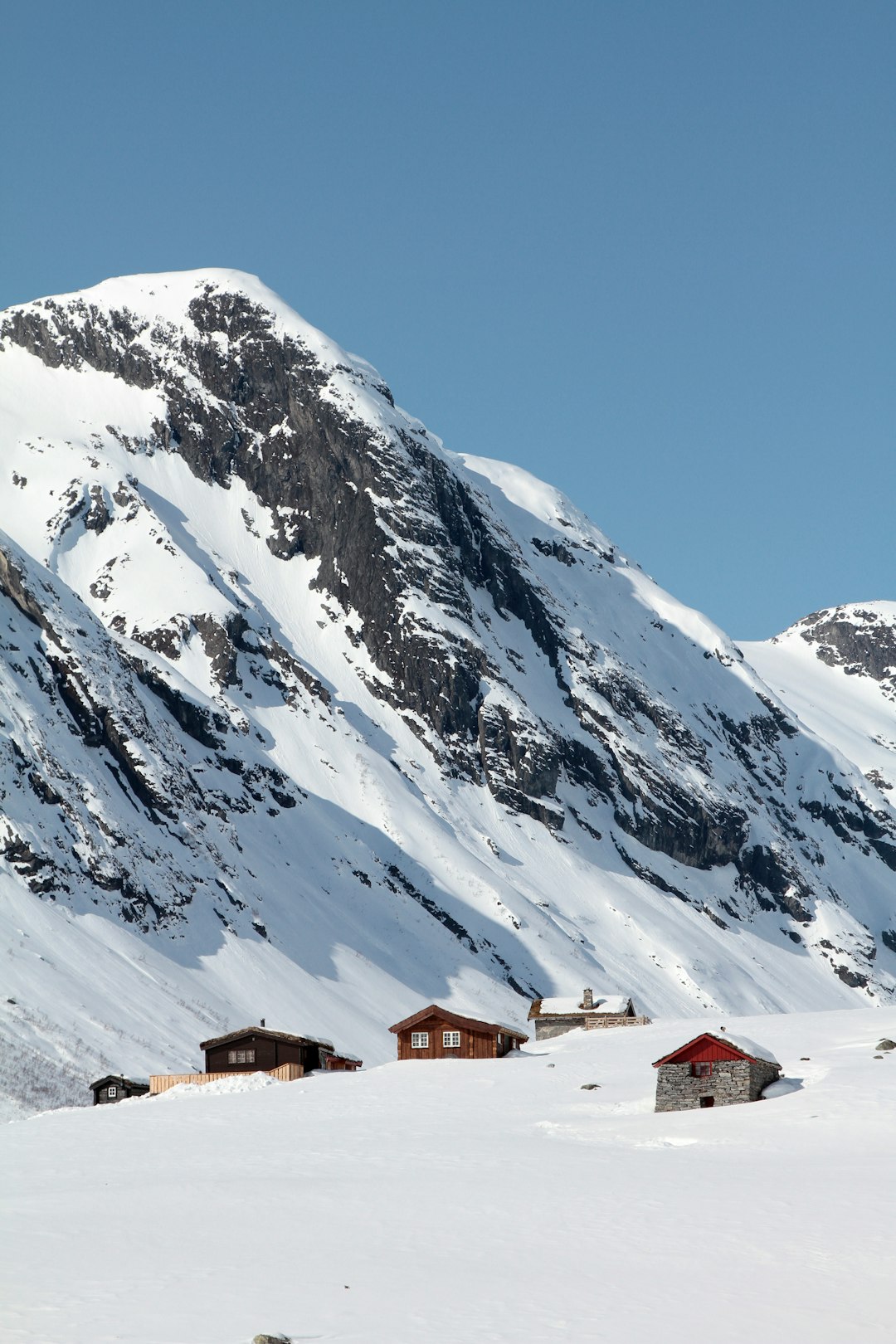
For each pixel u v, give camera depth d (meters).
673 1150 63.84
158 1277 37.31
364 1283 36.69
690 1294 35.59
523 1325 32.44
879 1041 100.44
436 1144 67.69
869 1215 44.62
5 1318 32.22
